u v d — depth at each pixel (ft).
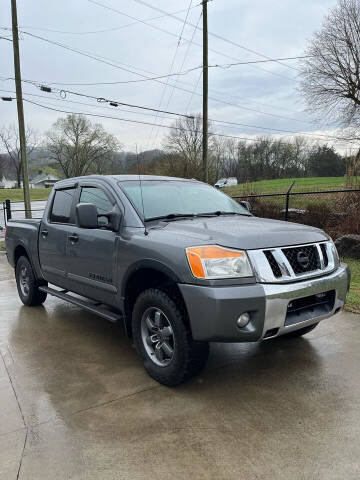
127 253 11.22
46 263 16.20
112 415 9.18
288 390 10.20
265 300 9.16
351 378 10.80
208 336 9.12
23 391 10.42
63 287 15.70
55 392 10.34
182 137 119.14
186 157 73.72
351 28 83.05
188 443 8.07
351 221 31.76
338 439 8.09
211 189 15.48
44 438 8.35
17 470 7.39
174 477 7.11
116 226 11.94
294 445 7.93
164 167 69.92
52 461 7.62
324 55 86.94
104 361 12.32
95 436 8.38
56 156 216.54
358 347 12.89
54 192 16.60
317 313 10.55
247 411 9.24
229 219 12.42
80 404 9.70
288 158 190.90
